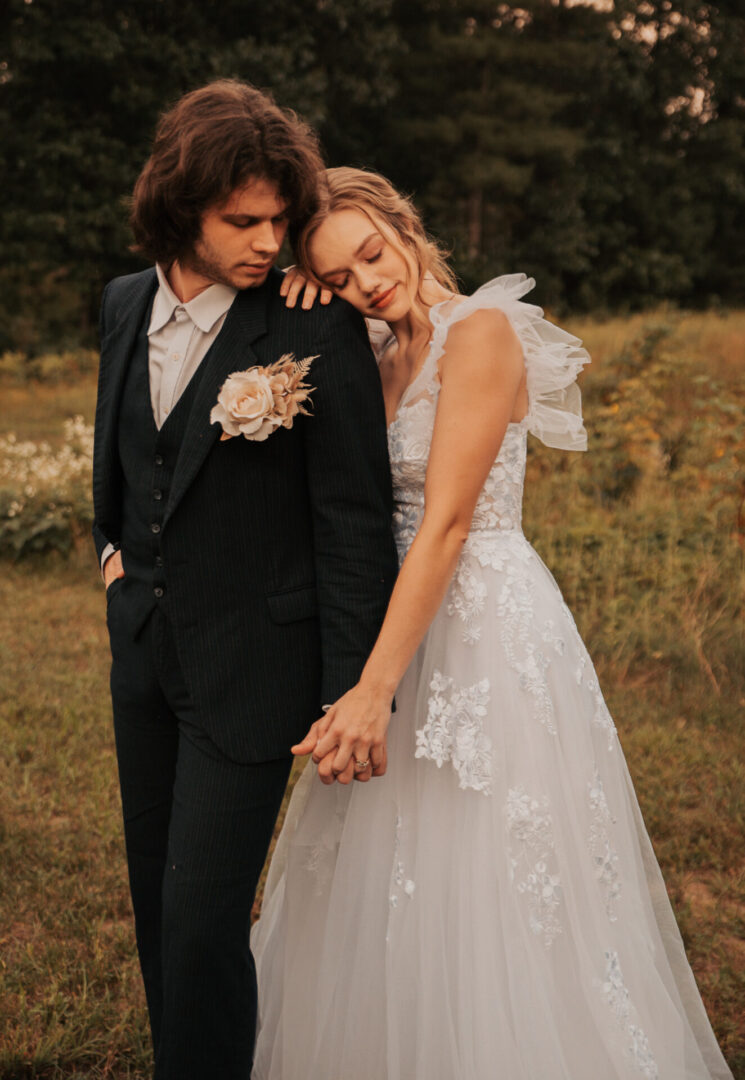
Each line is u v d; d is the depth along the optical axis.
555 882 1.99
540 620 2.11
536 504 6.58
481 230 26.88
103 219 20.55
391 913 2.03
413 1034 1.99
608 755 2.22
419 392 2.06
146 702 2.05
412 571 1.89
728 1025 2.50
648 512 6.29
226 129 1.73
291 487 1.93
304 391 1.82
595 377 8.31
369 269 1.97
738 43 28.81
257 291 1.93
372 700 1.86
